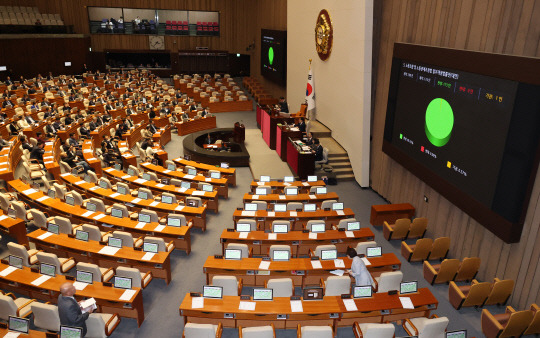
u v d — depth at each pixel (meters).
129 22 40.22
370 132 17.62
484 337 9.33
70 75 37.78
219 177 16.88
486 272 10.84
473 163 10.53
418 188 14.11
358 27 16.88
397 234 13.31
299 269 10.26
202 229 13.93
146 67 42.25
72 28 37.34
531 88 8.56
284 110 25.36
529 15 8.98
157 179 16.30
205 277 11.42
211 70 42.84
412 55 13.27
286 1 30.41
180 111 27.98
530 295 9.41
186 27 41.12
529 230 9.34
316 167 19.00
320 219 13.62
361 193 17.56
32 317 9.23
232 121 28.91
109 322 8.91
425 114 12.76
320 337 7.75
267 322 9.11
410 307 8.90
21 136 19.91
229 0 40.84
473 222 11.24
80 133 22.64
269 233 12.20
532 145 8.65
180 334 9.25
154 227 12.31
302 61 25.44
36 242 11.71
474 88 10.38
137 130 23.72
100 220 12.62
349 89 18.47
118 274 9.73
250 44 41.78
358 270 9.70
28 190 14.60
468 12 10.94
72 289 7.28
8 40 33.25
